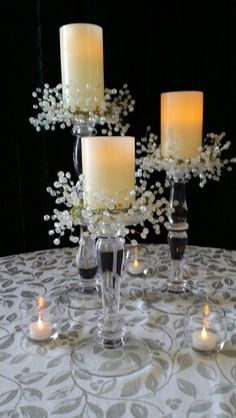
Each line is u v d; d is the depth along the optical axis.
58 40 1.55
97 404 0.65
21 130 1.66
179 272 1.13
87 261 1.11
